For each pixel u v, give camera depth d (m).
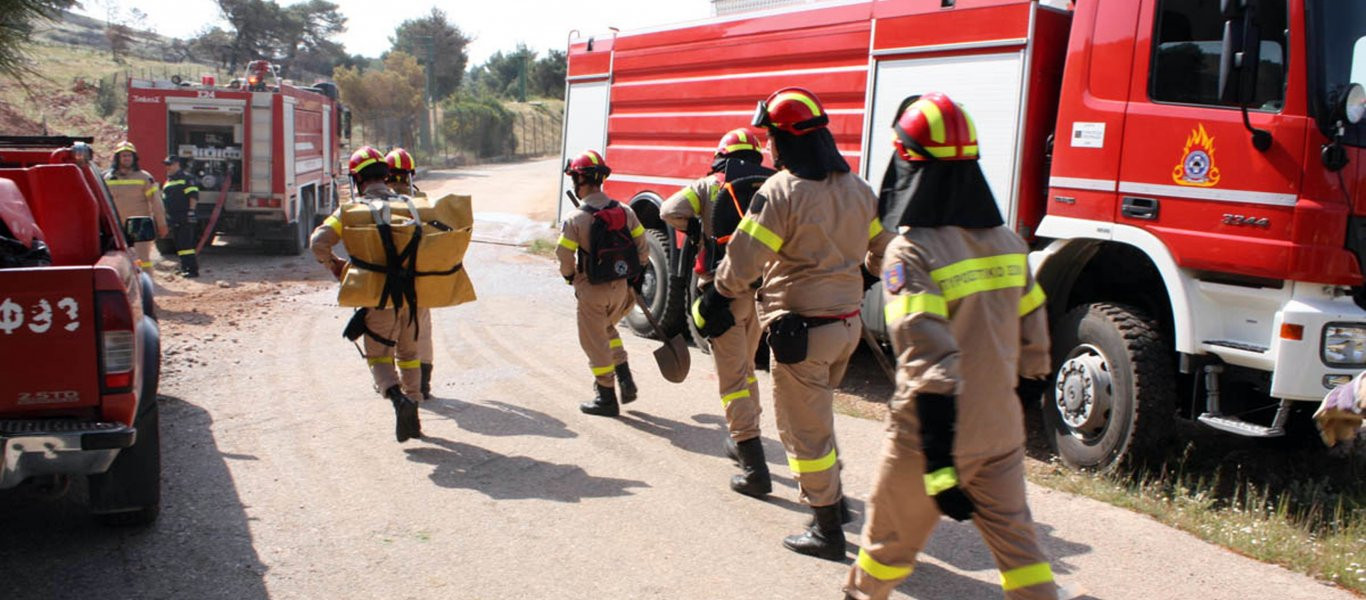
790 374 4.57
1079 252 6.47
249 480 5.61
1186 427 7.35
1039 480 6.00
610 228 6.80
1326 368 5.31
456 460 6.04
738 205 5.72
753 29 8.87
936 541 4.94
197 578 4.38
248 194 16.08
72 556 4.57
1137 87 5.98
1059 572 4.63
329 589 4.31
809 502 4.68
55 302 4.02
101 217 5.42
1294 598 4.41
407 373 6.38
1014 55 6.68
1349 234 5.30
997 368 3.26
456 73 73.69
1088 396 6.16
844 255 4.56
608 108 10.77
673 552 4.76
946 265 3.19
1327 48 5.29
